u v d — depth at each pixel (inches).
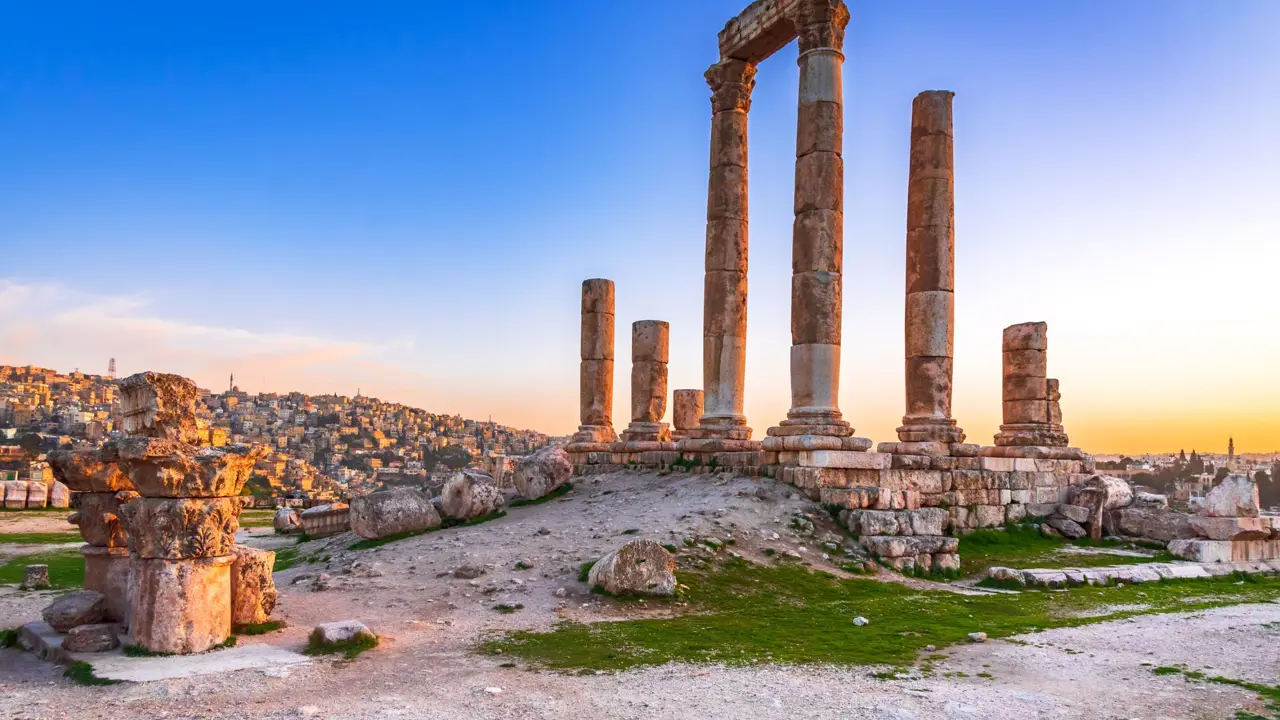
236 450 535.8
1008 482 1165.7
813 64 1103.6
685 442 1259.2
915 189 1154.0
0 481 1834.4
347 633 531.2
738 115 1283.2
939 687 448.1
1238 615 665.6
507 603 663.1
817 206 1085.1
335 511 1228.5
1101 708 412.8
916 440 1122.7
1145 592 800.9
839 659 507.5
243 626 568.1
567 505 1111.0
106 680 454.3
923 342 1131.9
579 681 457.7
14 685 457.4
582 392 1521.9
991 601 733.3
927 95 1155.9
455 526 1032.2
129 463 511.5
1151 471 4734.3
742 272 1272.1
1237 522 964.6
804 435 1047.0
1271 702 421.7
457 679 461.7
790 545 878.4
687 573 757.3
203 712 402.9
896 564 893.8
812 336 1078.4
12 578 860.0
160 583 509.4
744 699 423.5
